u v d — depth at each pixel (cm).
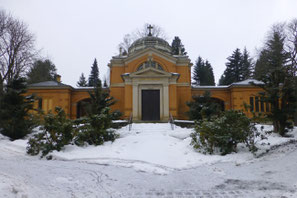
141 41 2961
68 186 596
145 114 2244
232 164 887
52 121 1167
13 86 1767
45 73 4122
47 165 869
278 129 1453
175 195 541
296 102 1443
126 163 918
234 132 1041
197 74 5784
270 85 1495
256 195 524
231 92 2734
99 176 709
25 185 575
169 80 2292
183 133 1474
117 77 2723
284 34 3291
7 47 2698
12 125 1598
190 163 912
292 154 947
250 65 4972
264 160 913
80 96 2872
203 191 568
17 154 1132
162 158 990
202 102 2014
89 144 1259
